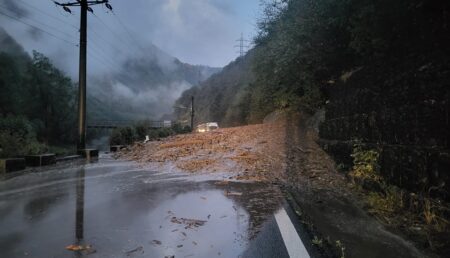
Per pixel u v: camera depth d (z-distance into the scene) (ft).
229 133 58.59
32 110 209.67
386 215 17.24
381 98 23.22
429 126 17.17
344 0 30.01
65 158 46.14
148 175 30.91
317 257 12.34
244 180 27.40
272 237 14.38
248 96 112.37
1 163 33.12
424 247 13.24
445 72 16.24
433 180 16.29
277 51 50.55
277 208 18.98
